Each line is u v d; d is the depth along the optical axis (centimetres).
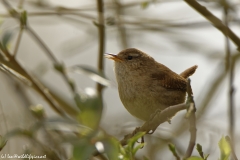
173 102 941
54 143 772
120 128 1016
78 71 859
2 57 838
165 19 1141
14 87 1037
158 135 1076
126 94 955
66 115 965
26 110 872
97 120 595
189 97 545
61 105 966
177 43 1245
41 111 818
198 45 1245
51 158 727
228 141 550
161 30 1171
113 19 1066
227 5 957
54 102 967
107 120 1191
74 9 1095
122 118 1230
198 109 1127
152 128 714
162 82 935
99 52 1004
